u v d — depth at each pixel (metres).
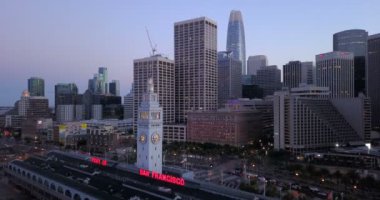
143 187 162.00
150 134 192.75
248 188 182.62
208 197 146.50
